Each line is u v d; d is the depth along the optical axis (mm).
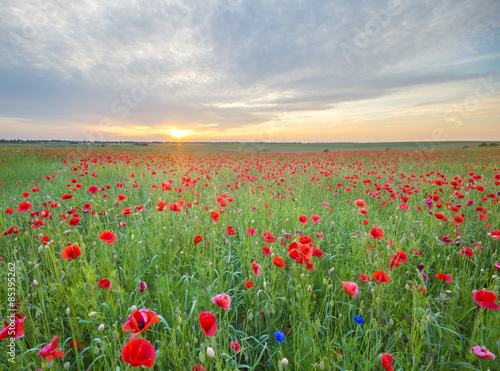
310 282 2674
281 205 5652
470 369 1829
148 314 1352
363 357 1836
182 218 4469
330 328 2254
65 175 9727
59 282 2273
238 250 3344
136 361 1151
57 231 3443
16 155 17016
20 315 1893
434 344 1993
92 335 1904
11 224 3850
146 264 3143
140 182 8406
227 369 1609
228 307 1640
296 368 1787
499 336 1928
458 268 3193
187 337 1958
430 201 4660
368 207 5590
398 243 3275
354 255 3273
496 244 3883
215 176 9867
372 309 2188
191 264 3229
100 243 3178
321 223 4484
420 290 2322
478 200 6020
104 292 2367
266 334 2244
